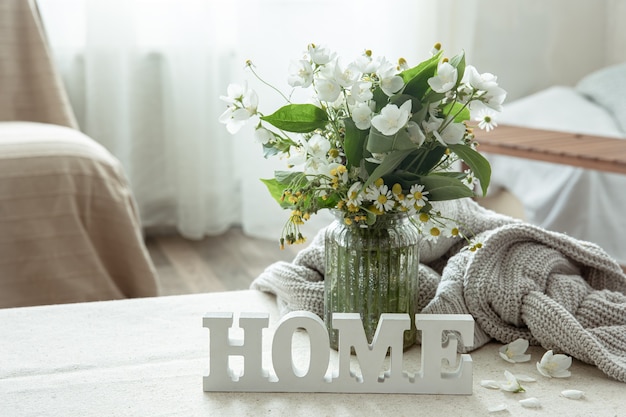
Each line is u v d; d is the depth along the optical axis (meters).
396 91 1.05
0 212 1.94
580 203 2.66
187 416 1.00
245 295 1.40
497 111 1.10
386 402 1.05
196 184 3.11
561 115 3.04
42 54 2.50
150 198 3.19
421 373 1.07
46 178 1.99
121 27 2.98
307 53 1.10
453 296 1.21
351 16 3.14
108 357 1.15
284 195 1.11
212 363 1.06
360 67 1.06
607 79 3.21
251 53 3.07
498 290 1.21
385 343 1.06
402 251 1.13
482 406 1.04
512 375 1.09
